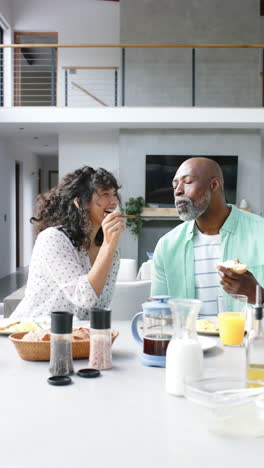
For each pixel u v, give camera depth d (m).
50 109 8.28
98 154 9.45
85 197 1.89
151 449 0.81
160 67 9.38
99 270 1.65
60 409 0.99
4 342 1.55
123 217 1.69
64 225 1.89
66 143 9.46
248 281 1.58
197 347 1.09
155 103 9.38
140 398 1.06
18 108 8.26
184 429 0.89
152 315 1.30
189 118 8.30
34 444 0.83
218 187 1.97
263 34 10.57
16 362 1.33
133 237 9.20
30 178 12.66
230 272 1.57
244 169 9.14
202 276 2.00
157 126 8.80
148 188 9.09
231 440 0.84
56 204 1.94
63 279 1.74
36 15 10.02
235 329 1.51
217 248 2.01
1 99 9.73
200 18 9.36
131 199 9.04
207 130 9.12
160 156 9.07
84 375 1.20
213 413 0.91
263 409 0.91
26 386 1.13
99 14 10.02
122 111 8.30
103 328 1.27
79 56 10.02
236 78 9.34
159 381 1.18
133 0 9.39
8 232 10.45
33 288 1.83
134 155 9.15
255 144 9.12
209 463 0.76
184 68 9.37
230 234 1.99
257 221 2.02
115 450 0.81
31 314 1.82
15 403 1.02
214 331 1.63
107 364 1.27
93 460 0.77
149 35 9.39
